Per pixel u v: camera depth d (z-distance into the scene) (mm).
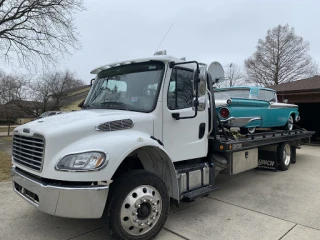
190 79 4137
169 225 3871
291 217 4172
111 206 3029
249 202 4883
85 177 2805
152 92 3742
